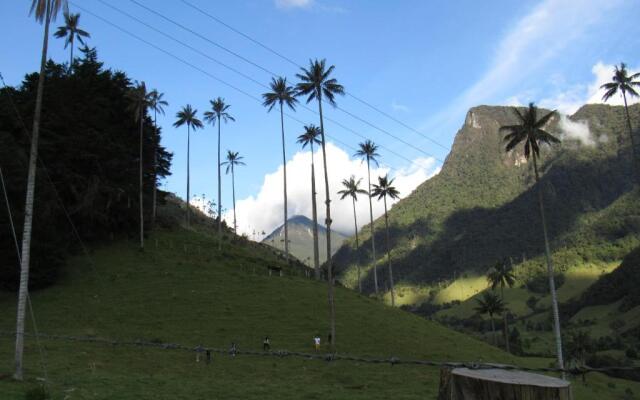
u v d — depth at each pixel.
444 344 65.44
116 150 91.56
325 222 66.38
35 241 72.06
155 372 42.25
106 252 88.44
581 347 99.88
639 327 168.25
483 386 3.52
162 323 62.50
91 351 48.09
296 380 42.69
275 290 78.81
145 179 105.75
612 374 84.44
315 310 71.75
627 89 74.62
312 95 67.50
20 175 71.38
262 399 32.22
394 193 108.62
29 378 31.64
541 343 160.38
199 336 58.69
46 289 72.75
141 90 90.50
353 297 84.62
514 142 58.69
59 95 88.69
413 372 48.38
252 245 127.75
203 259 91.75
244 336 59.72
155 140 106.75
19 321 31.44
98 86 100.50
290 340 59.25
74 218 87.31
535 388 3.32
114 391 30.06
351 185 122.06
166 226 110.00
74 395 27.22
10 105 82.00
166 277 79.94
